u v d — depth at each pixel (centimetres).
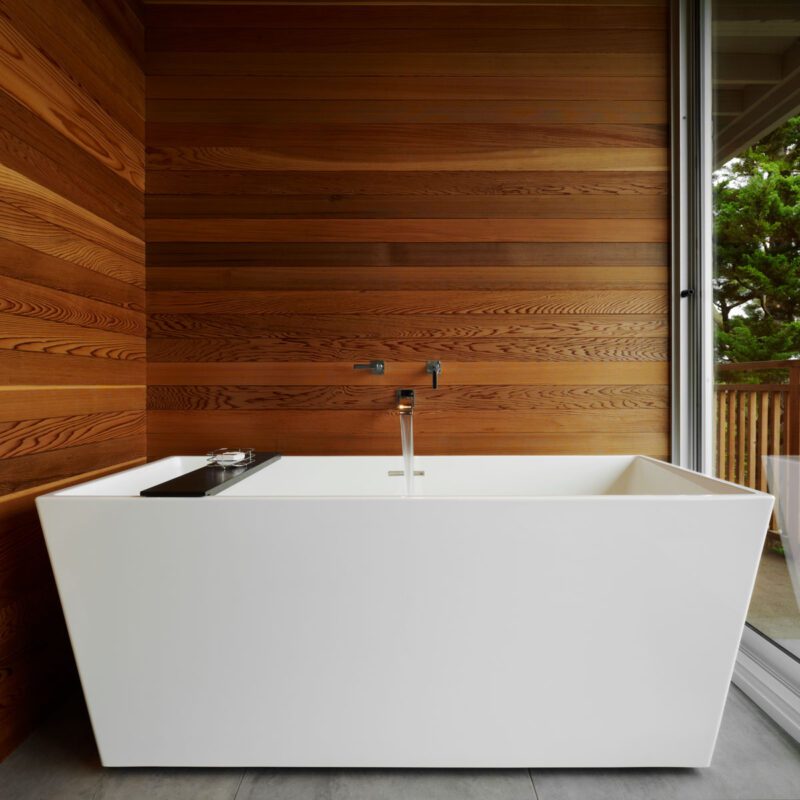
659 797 97
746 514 94
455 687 99
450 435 179
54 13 131
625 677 99
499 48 178
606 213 179
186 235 177
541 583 96
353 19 178
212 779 102
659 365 180
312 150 178
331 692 99
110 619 98
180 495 100
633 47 179
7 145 114
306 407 178
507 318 179
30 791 99
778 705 119
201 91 178
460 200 178
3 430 112
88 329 145
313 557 96
